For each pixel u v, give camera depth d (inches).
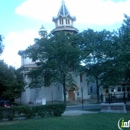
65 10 2256.4
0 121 728.3
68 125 542.3
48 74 1449.3
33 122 634.2
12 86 1318.9
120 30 1196.5
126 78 1077.8
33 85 1494.8
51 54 1395.2
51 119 690.8
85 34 1664.6
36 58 1462.8
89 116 724.7
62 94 1845.5
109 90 2102.6
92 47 1569.9
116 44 1280.8
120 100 916.0
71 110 1057.5
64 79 1461.6
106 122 564.7
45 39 1428.4
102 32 1630.2
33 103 1866.4
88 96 1995.6
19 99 2055.9
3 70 1267.2
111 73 1064.8
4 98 1457.9
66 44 1417.3
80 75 1872.5
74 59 1411.2
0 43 721.6
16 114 760.3
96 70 1454.2
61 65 1450.5
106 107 885.8
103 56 1525.6
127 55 936.3
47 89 1905.8
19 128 533.3
